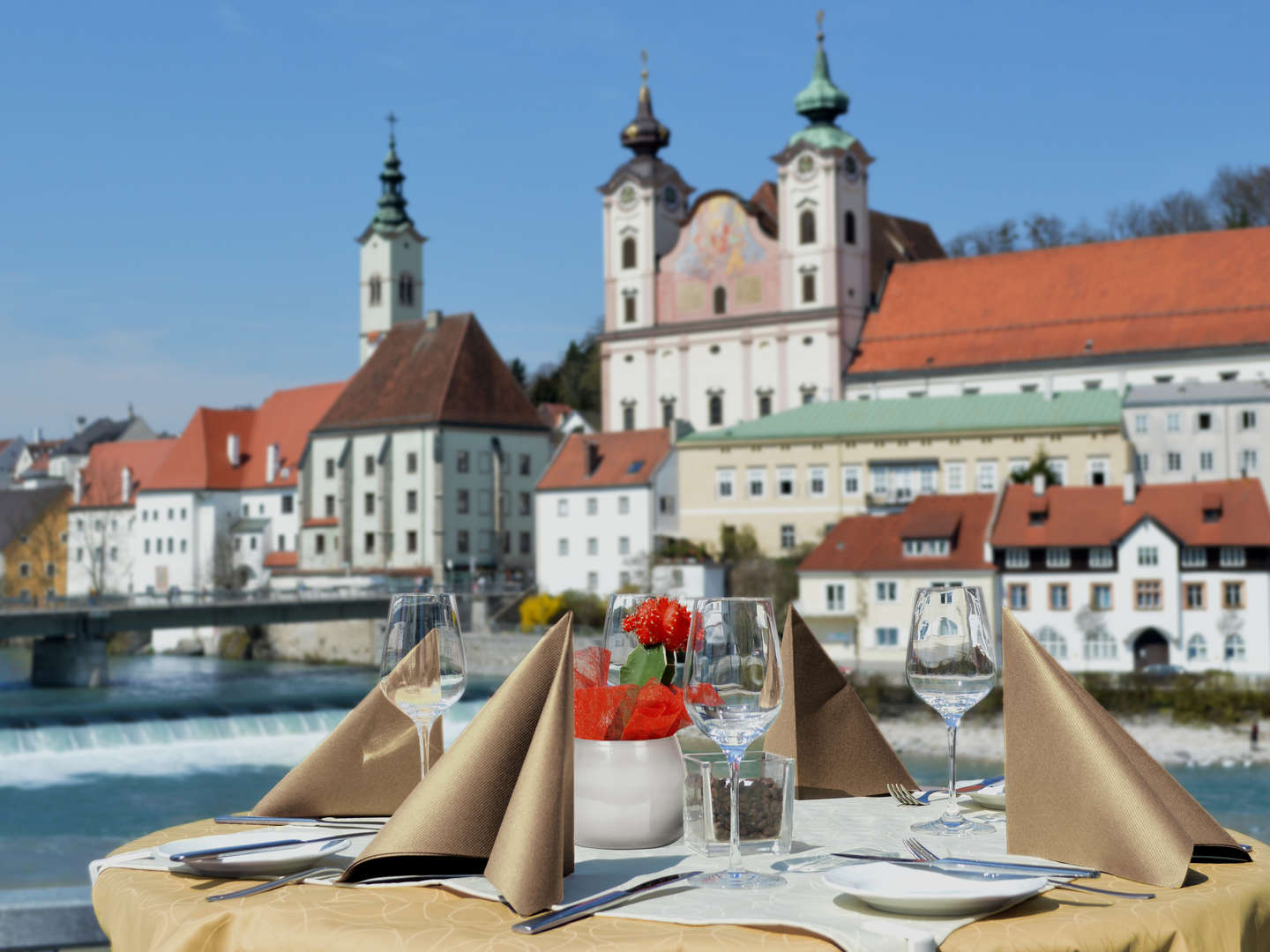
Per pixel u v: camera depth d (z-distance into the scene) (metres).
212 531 114.81
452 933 3.39
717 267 96.00
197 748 51.19
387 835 3.86
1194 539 60.78
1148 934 3.45
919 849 4.23
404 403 103.25
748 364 94.12
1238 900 3.71
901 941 3.29
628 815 4.42
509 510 103.88
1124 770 4.00
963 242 119.31
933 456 79.19
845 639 66.88
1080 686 4.27
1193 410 74.56
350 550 105.06
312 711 55.94
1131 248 88.00
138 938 3.79
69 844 36.72
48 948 4.98
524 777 3.74
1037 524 63.84
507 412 104.50
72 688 73.31
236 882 4.04
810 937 3.33
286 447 114.50
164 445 125.00
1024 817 4.16
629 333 98.75
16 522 127.56
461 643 4.79
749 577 78.06
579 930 3.41
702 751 4.75
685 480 85.88
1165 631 60.91
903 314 92.31
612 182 99.81
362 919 3.53
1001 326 88.62
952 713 4.71
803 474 82.69
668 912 3.55
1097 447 75.19
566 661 3.96
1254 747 50.91
